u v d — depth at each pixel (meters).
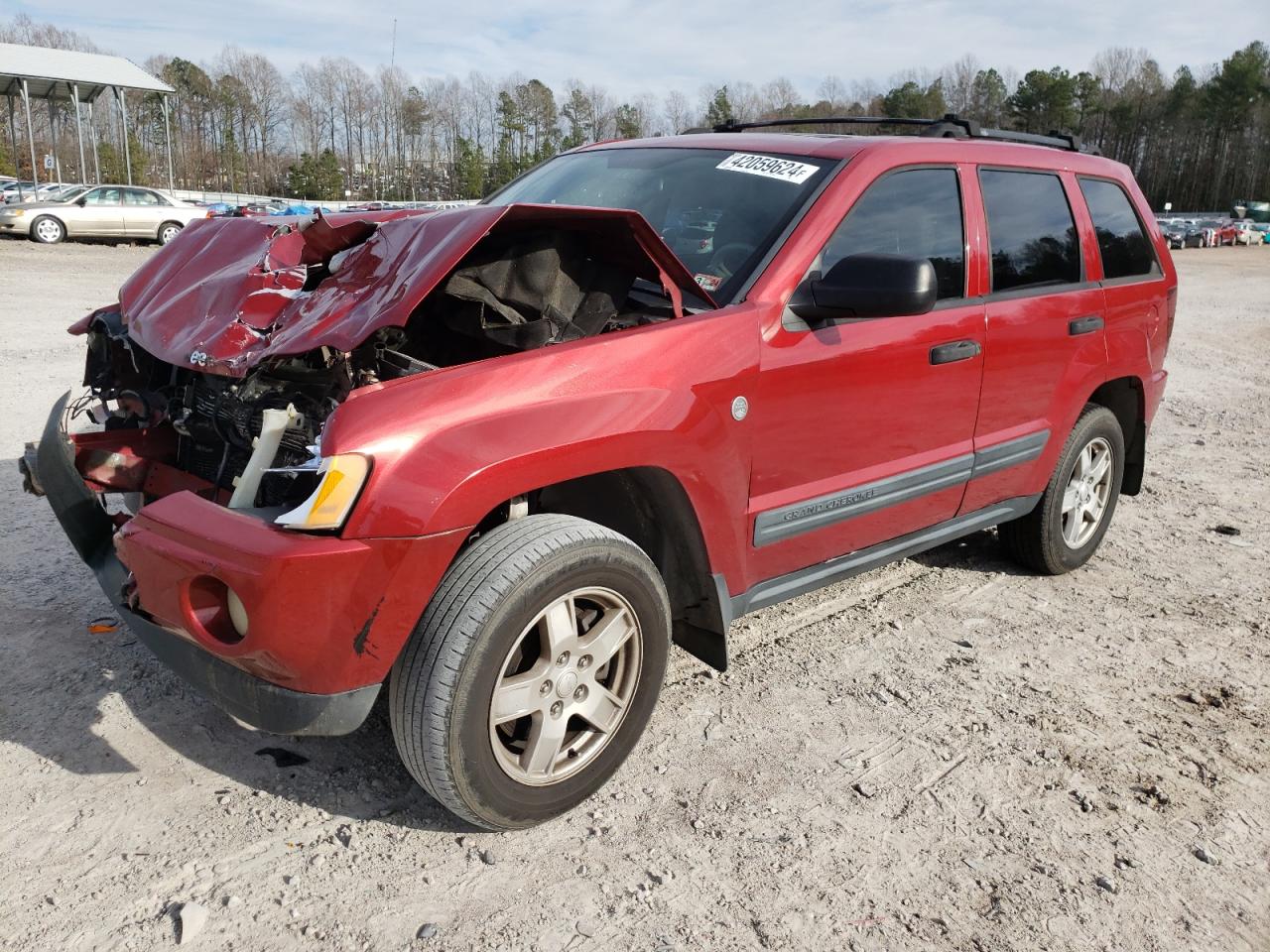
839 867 2.65
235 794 2.76
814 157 3.54
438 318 2.93
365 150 88.50
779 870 2.62
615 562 2.63
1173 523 5.96
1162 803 3.03
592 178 3.89
